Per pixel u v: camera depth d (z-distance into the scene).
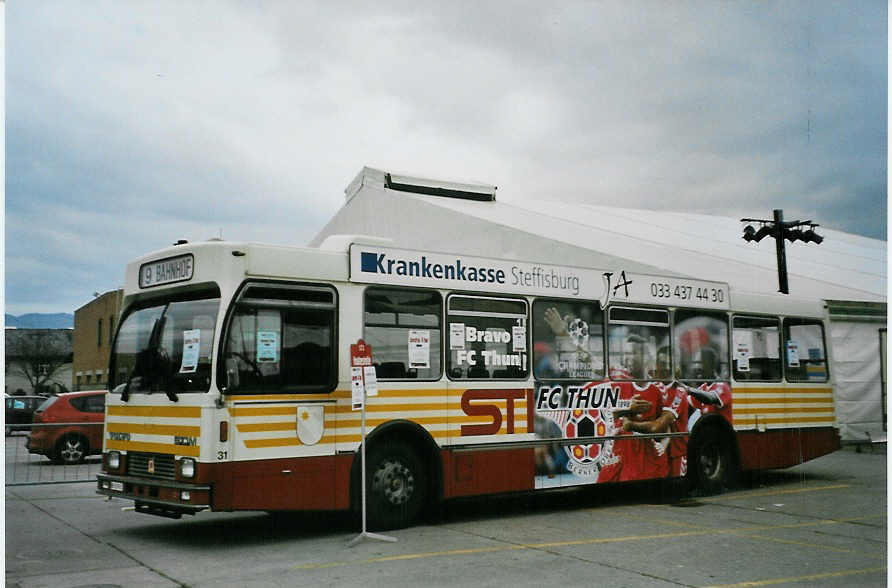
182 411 8.93
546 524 10.59
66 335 62.84
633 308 12.58
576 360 11.77
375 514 9.80
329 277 9.66
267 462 8.97
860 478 15.66
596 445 11.82
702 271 22.31
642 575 7.68
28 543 9.37
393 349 10.07
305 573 7.77
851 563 8.30
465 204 27.92
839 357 21.97
